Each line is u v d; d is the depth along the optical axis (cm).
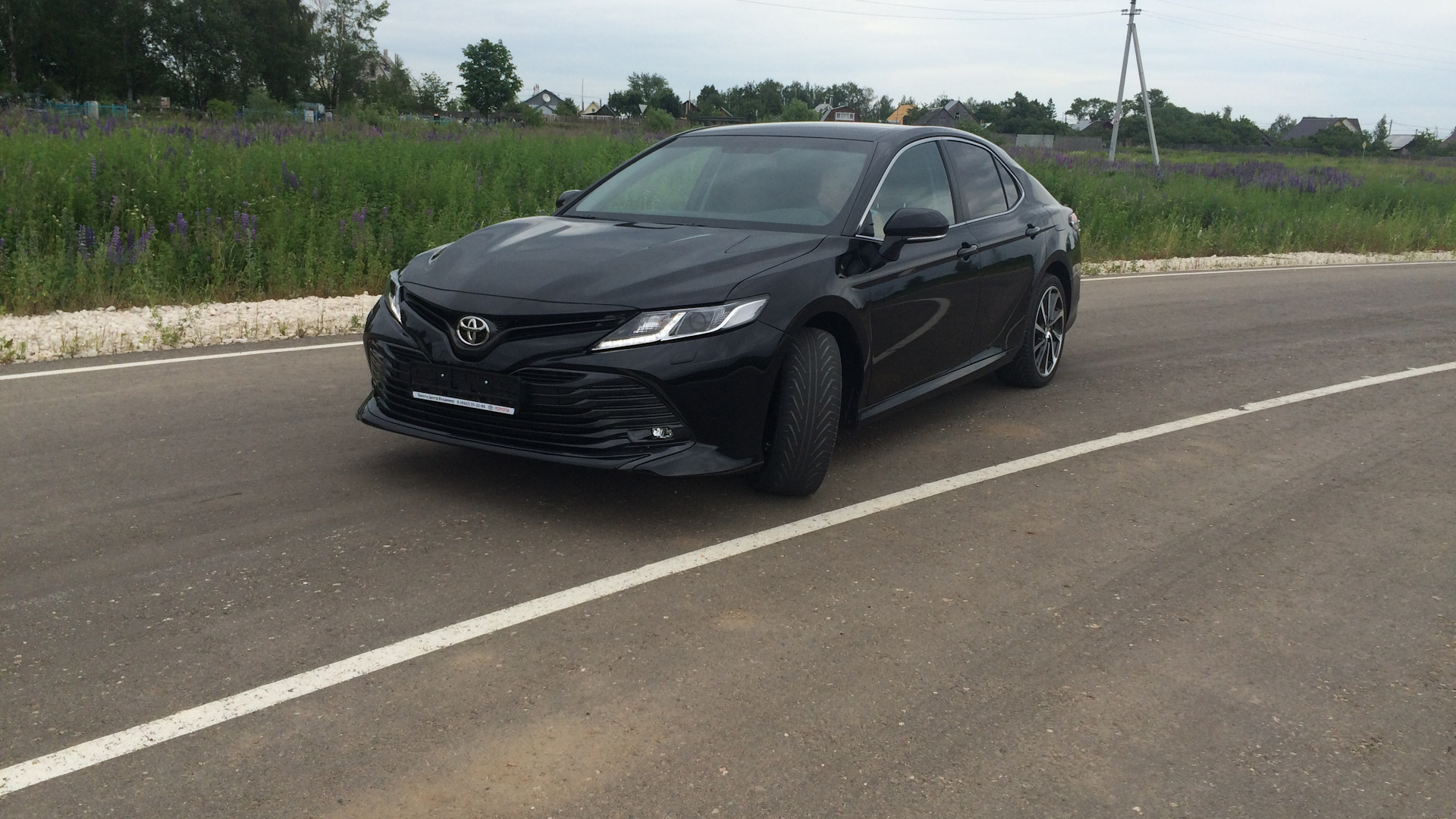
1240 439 582
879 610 349
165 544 375
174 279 868
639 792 246
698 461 396
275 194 1077
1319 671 323
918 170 542
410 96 7594
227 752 254
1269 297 1170
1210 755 274
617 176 551
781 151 529
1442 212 2411
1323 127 12475
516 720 274
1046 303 666
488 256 438
